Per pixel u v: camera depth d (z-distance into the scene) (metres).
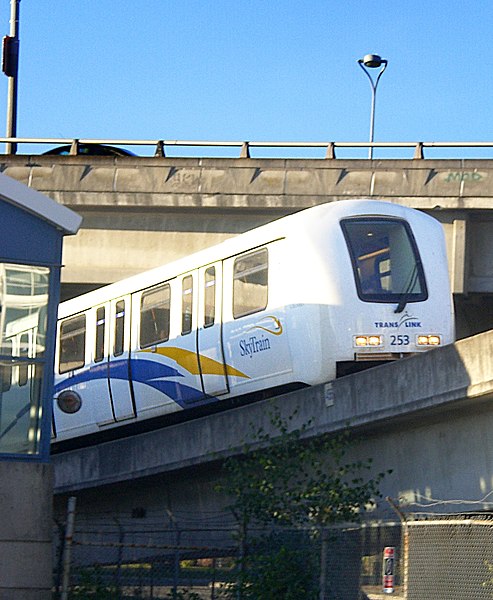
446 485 20.80
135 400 28.98
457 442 20.62
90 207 38.25
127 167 37.84
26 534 18.50
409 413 20.44
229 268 26.19
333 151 37.28
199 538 25.14
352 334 23.80
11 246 19.42
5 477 18.55
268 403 22.88
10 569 18.33
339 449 20.36
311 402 22.23
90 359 30.59
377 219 24.84
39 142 40.22
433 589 18.44
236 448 20.89
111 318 29.97
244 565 18.45
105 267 38.28
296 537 18.62
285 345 24.34
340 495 18.92
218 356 26.22
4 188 19.28
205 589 19.86
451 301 24.81
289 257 24.50
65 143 40.06
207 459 23.66
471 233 36.78
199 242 38.09
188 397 27.20
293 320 24.17
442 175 36.12
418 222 25.20
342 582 17.97
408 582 17.31
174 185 37.53
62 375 31.53
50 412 19.23
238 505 19.28
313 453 19.94
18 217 19.53
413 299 24.31
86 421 30.67
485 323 40.69
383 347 23.88
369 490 21.22
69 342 31.44
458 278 36.16
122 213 38.38
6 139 40.03
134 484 26.44
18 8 47.22
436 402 19.91
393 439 21.88
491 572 18.48
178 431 24.59
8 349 19.19
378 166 36.62
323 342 23.73
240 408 23.34
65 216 19.62
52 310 19.53
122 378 29.38
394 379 20.78
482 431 20.16
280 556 18.08
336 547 18.17
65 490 27.09
